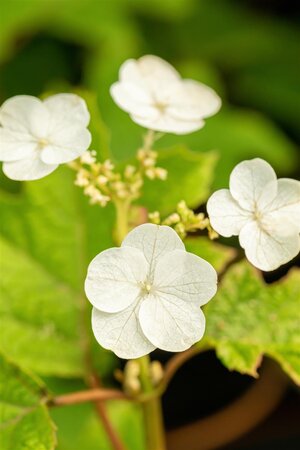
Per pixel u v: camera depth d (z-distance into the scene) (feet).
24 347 1.41
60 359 1.42
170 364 1.33
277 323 1.36
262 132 2.11
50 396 1.31
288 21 2.48
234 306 1.37
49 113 1.25
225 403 2.02
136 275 1.13
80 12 2.20
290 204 1.18
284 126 2.43
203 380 2.04
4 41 2.11
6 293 1.42
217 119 2.08
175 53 2.37
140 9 2.25
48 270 1.44
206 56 2.39
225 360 1.34
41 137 1.24
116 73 2.11
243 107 2.47
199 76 2.17
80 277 1.45
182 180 1.42
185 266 1.13
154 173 1.31
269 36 2.44
